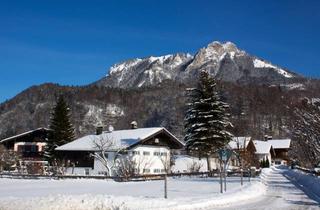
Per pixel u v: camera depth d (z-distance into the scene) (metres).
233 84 146.62
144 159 55.97
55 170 55.81
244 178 46.53
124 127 159.62
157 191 29.44
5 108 162.75
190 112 61.81
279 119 120.62
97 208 17.14
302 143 47.16
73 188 34.44
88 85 187.62
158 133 58.69
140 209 17.39
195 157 70.19
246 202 22.30
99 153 56.53
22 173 54.25
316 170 43.38
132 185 37.84
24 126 148.12
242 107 123.62
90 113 163.50
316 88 79.31
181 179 47.03
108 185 38.62
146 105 171.88
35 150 76.94
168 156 59.97
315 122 39.34
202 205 19.95
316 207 20.31
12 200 17.73
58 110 73.88
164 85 192.62
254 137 113.06
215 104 60.03
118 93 181.75
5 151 63.75
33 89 169.12
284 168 90.44
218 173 53.59
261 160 92.06
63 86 176.38
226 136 60.19
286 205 21.05
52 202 17.20
